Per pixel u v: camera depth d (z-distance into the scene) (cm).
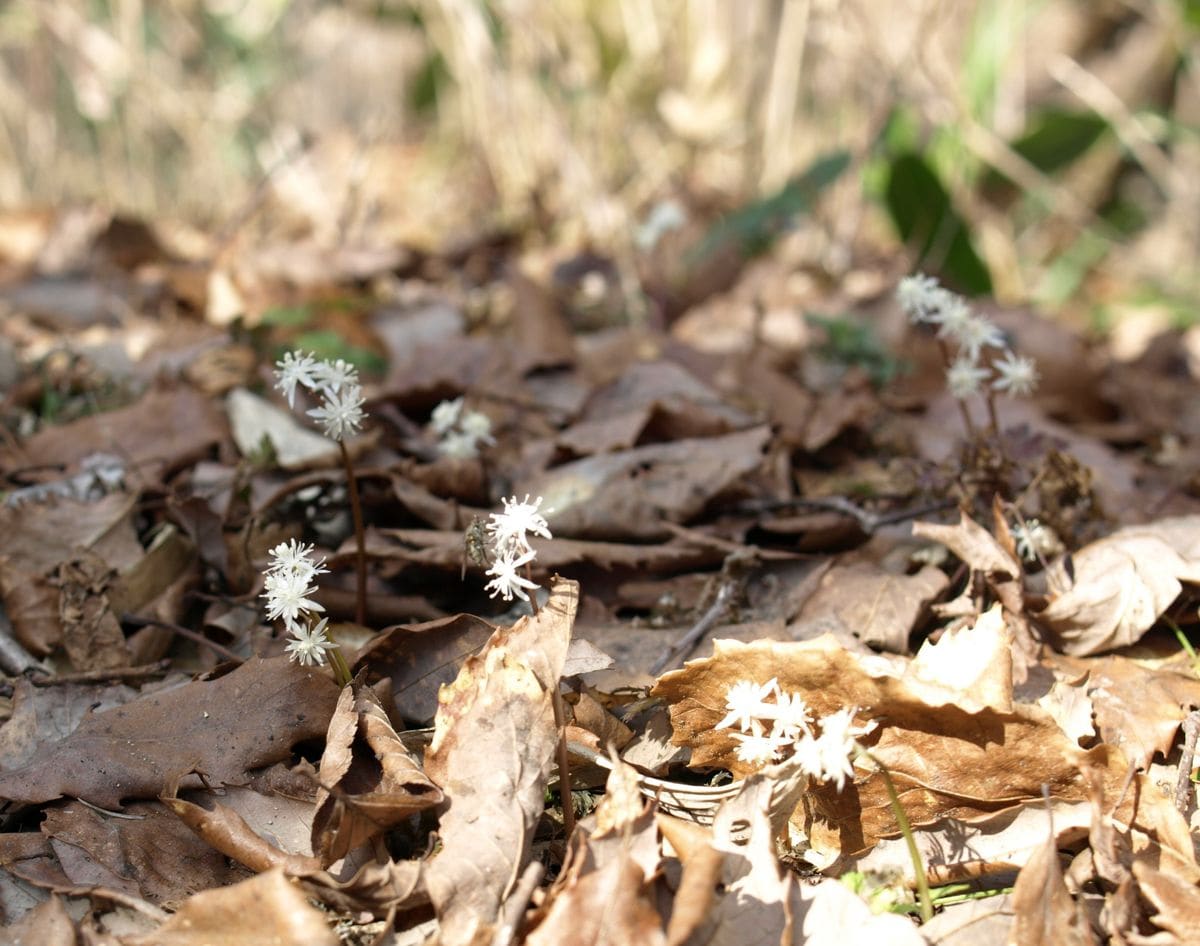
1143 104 102
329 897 27
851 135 77
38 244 71
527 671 28
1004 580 34
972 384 39
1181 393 59
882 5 74
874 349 52
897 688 28
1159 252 103
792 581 38
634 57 79
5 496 41
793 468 46
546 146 78
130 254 71
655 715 31
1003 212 92
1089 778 27
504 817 27
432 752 28
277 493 39
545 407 48
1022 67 97
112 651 34
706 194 82
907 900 28
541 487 40
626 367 52
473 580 37
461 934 26
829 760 26
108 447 43
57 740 31
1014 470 39
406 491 39
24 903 28
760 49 77
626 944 25
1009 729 28
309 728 30
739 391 50
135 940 25
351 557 36
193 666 35
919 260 73
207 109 88
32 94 85
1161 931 26
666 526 39
